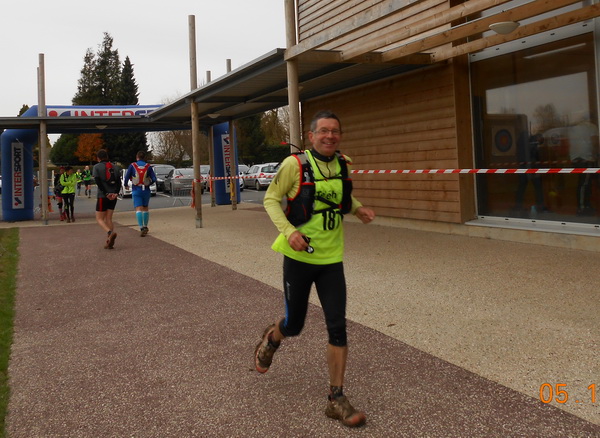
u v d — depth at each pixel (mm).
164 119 16891
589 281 5855
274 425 3182
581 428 2971
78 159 59500
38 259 9172
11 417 3408
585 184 7812
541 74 8312
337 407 3146
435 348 4234
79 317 5617
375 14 6695
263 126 53281
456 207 9484
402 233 10086
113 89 65688
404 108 10477
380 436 2994
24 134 17062
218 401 3523
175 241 10609
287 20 8688
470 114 9500
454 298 5555
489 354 4059
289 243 3129
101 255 9289
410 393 3480
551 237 7902
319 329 4832
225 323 5160
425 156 10086
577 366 3758
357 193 11984
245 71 9969
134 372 4070
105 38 66688
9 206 17000
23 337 5023
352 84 11406
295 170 3244
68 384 3898
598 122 7539
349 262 7637
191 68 14906
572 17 7141
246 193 27109
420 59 9266
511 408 3225
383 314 5172
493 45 8234
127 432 3176
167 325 5188
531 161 8578
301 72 10133
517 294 5547
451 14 6703
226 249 9344
